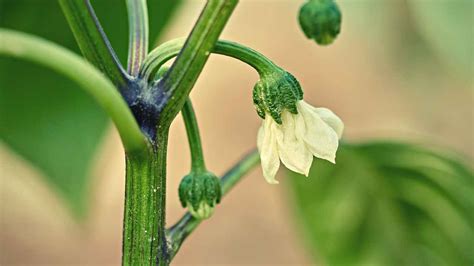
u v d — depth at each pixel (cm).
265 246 61
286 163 17
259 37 78
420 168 23
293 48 77
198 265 60
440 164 22
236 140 70
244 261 60
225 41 16
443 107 68
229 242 61
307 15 18
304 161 17
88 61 16
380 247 24
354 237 24
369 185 23
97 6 22
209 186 18
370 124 71
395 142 22
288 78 17
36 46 13
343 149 22
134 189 16
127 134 15
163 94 16
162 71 16
